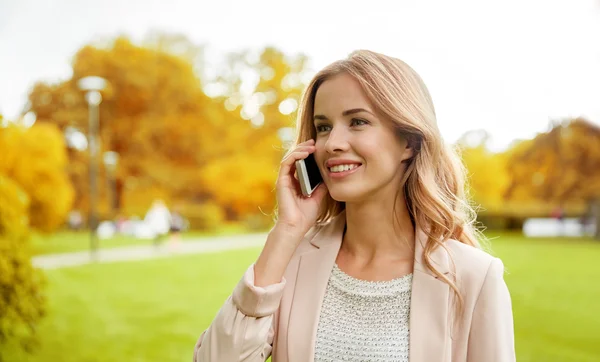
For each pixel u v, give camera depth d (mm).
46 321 6367
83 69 33000
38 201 17484
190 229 29594
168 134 34312
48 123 31812
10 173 17047
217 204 35312
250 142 38344
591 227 25969
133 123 33781
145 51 34938
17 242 4879
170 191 34125
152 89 34250
